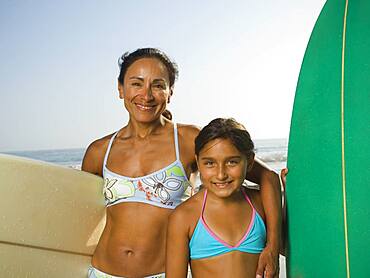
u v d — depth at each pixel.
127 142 1.09
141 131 1.07
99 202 1.16
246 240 0.93
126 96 1.06
